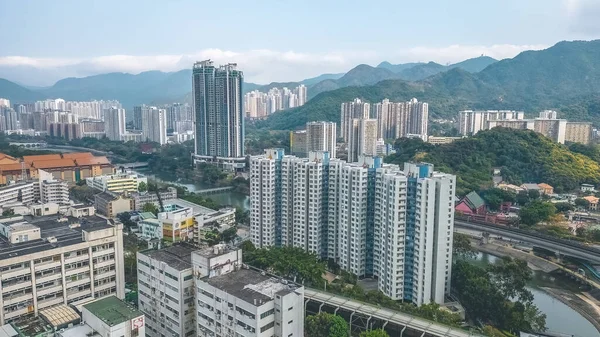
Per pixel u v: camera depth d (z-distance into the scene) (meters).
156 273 139.88
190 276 132.25
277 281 125.81
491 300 171.25
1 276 130.88
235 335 116.56
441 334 145.50
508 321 164.88
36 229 149.50
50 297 141.75
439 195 178.38
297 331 117.12
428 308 163.25
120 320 110.69
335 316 145.50
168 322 137.50
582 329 186.12
